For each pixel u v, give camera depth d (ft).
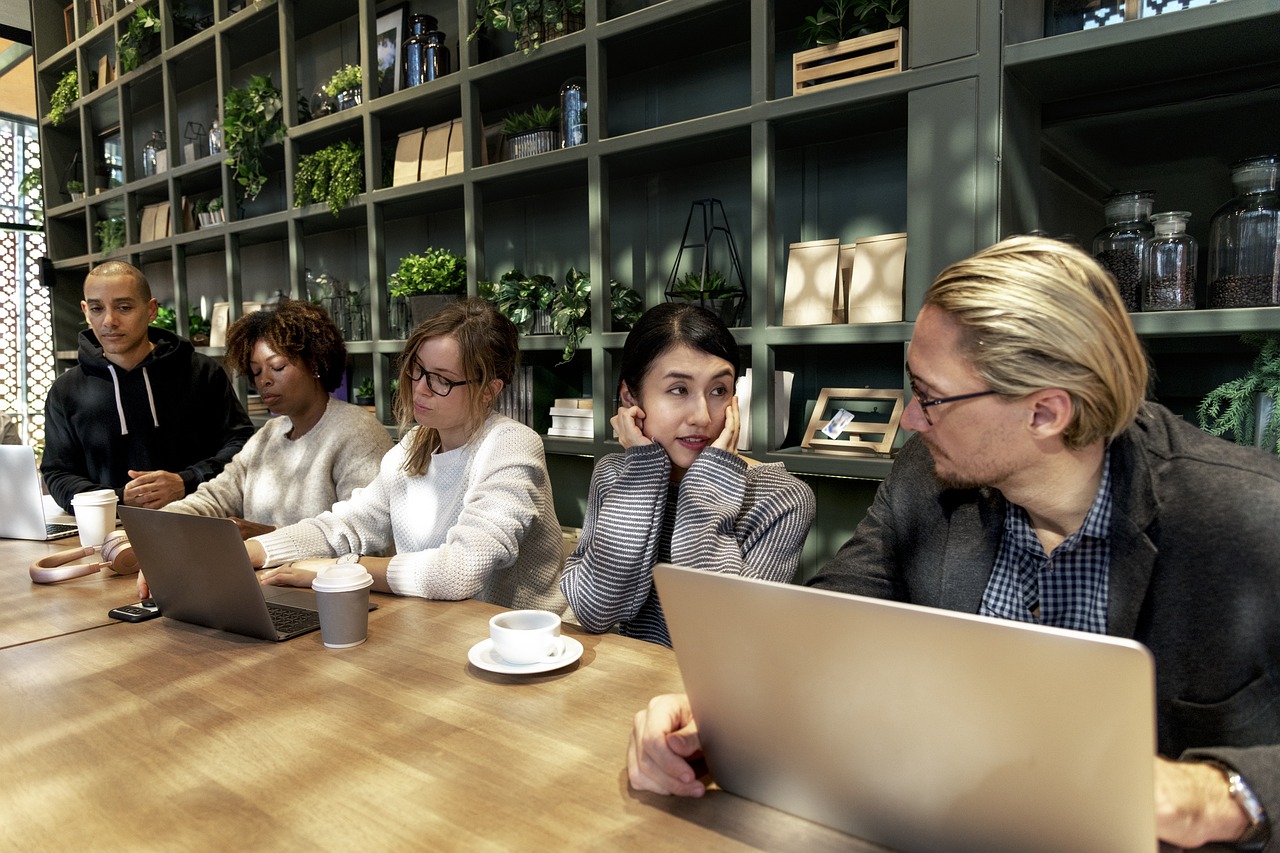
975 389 2.52
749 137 7.98
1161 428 2.84
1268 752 2.09
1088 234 7.00
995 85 6.21
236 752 2.89
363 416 7.26
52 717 3.26
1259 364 5.62
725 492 4.70
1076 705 1.71
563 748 2.89
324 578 4.09
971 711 1.88
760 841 2.26
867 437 7.88
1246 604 2.50
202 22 14.30
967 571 3.22
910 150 6.65
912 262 6.73
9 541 6.85
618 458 5.22
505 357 5.76
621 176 9.77
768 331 7.58
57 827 2.42
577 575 4.79
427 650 3.99
